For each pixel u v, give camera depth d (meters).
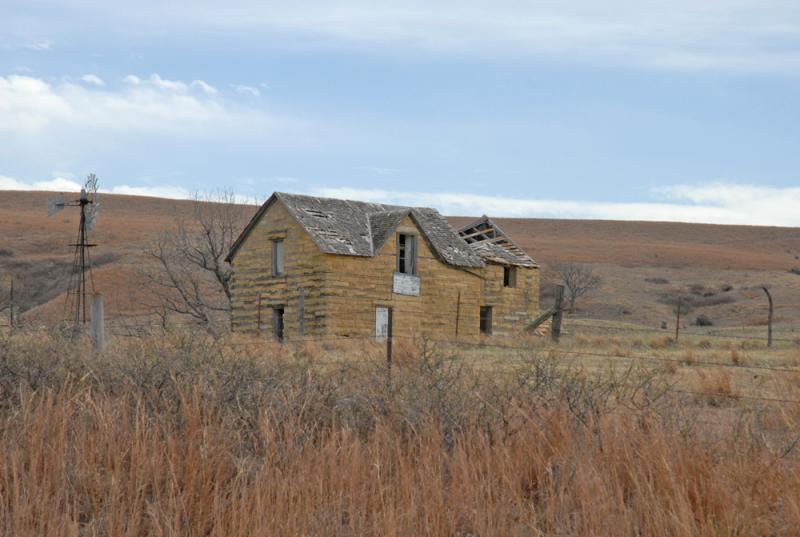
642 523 8.91
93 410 11.37
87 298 56.53
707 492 9.30
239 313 45.47
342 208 45.06
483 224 54.00
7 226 131.00
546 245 160.12
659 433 10.12
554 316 41.09
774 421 12.55
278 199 43.47
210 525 9.31
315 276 41.66
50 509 9.07
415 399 11.96
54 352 13.68
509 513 9.32
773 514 9.13
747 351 31.55
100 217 169.25
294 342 25.67
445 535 9.00
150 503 9.70
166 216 179.75
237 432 11.11
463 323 45.91
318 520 9.08
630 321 81.31
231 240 52.81
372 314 42.31
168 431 10.78
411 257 44.47
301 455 10.45
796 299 90.50
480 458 10.34
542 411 11.37
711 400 15.20
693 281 114.50
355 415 12.05
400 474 9.92
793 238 191.50
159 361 12.83
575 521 8.93
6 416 11.74
